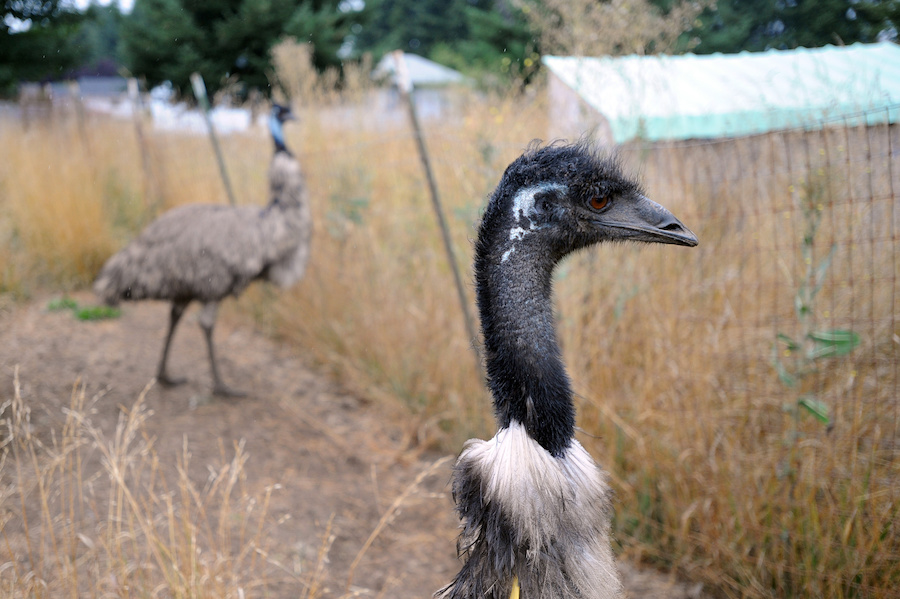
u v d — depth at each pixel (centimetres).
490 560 205
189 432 505
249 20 1639
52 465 313
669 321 396
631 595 356
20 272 760
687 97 541
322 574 369
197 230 558
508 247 206
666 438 389
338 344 646
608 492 217
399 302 584
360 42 2950
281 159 588
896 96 438
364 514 441
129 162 1045
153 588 311
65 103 1063
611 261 424
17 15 697
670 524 385
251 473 461
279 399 588
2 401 477
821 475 329
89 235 833
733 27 744
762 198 415
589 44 465
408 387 557
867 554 306
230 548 371
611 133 501
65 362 588
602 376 416
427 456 521
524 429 201
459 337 529
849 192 322
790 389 347
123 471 315
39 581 283
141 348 662
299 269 598
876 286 350
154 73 1752
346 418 568
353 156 682
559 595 199
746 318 382
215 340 716
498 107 589
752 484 353
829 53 601
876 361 333
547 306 210
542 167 210
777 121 447
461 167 527
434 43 3288
